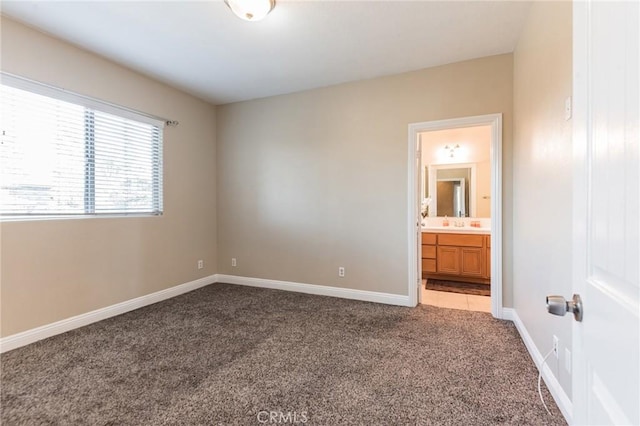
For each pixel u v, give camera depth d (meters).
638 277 0.48
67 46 2.58
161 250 3.47
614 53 0.56
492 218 2.88
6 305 2.25
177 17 2.24
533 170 2.09
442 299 3.55
